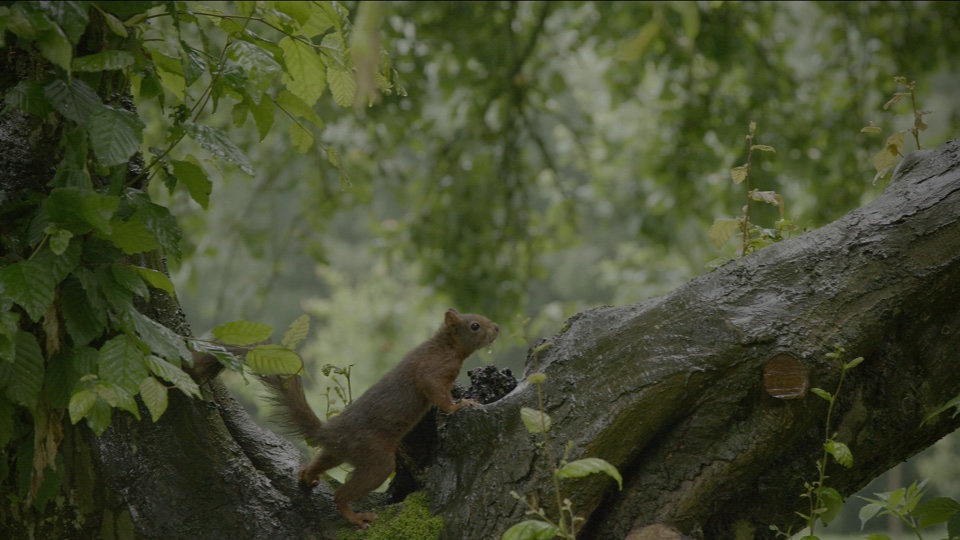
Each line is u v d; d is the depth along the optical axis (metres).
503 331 10.04
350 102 3.41
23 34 2.58
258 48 3.02
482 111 9.84
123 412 3.24
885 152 3.86
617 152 11.48
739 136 9.51
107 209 2.64
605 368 3.33
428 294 10.31
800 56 13.60
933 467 13.69
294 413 3.60
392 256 10.41
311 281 20.69
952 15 9.59
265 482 3.46
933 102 16.95
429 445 3.74
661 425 3.26
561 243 10.63
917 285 3.24
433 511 3.38
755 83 9.66
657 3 1.89
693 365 3.22
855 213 3.42
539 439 3.29
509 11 9.37
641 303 3.53
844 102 9.98
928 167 3.48
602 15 9.38
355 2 8.09
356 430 3.53
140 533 3.21
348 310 12.08
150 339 2.82
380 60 3.33
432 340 3.93
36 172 3.11
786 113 9.73
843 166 9.73
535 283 20.45
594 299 20.08
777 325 3.22
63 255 2.73
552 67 11.20
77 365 2.79
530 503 3.21
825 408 3.33
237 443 3.53
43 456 2.91
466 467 3.42
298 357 3.19
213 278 18.72
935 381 3.36
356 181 10.02
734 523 3.45
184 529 3.25
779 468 3.41
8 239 2.86
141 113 9.13
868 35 9.83
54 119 3.14
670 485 3.28
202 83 8.65
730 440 3.23
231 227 10.18
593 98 13.30
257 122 3.36
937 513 3.38
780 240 3.76
